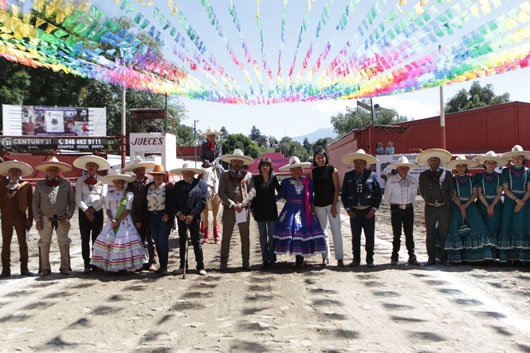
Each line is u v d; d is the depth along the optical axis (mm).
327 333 3783
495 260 6859
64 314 4523
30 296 5316
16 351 3543
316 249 6770
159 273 6633
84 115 26688
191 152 50625
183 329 3969
